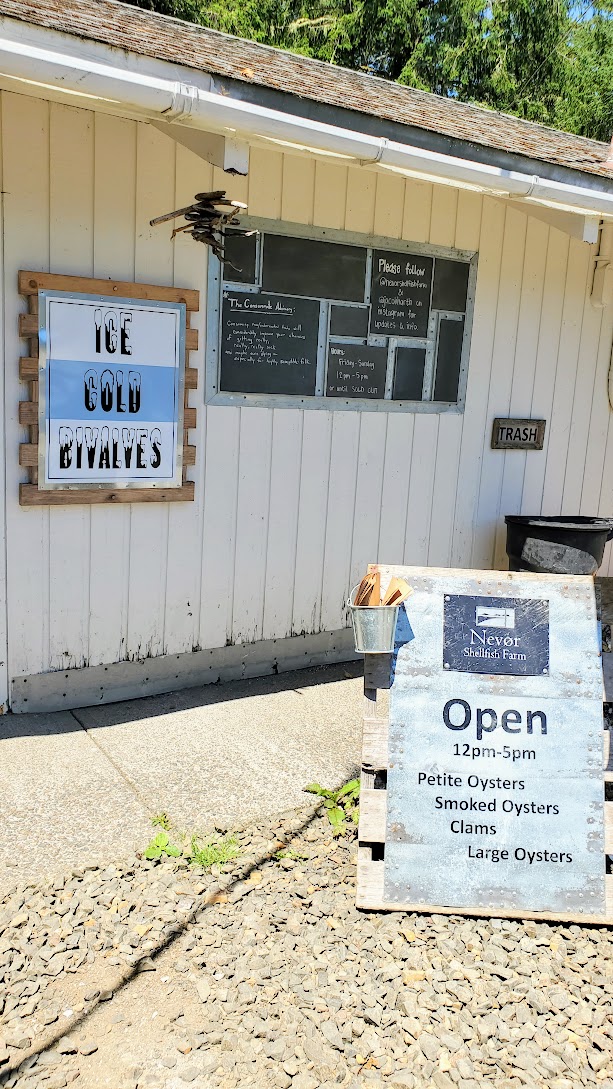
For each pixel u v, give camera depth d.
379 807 3.14
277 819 3.54
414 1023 2.50
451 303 5.52
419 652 3.28
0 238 3.85
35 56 2.93
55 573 4.27
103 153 4.07
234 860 3.22
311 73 5.16
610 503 6.80
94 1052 2.34
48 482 4.12
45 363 4.02
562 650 3.32
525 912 3.05
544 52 19.38
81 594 4.37
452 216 5.39
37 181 3.90
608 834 3.16
